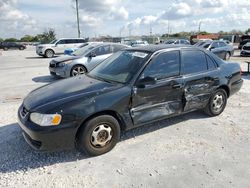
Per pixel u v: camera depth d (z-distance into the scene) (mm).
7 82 8938
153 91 3707
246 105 5652
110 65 4246
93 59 9086
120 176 2934
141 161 3256
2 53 29062
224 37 49812
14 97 6613
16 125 4457
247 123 4539
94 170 3061
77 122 3098
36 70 12250
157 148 3596
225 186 2727
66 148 3158
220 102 4852
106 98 3295
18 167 3127
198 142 3777
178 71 4062
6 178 2902
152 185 2760
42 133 2959
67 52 16734
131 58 4023
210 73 4488
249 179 2852
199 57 4449
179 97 4078
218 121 4629
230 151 3496
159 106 3838
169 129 4258
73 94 3301
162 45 4320
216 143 3748
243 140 3844
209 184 2762
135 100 3551
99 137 3346
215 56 4809
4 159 3311
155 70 3789
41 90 3785
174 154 3424
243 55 19844
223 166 3119
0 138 3930
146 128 4293
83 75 4367
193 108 4379
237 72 5090
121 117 3471
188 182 2803
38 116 3029
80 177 2920
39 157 3359
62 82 4047
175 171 3020
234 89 5051
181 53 4172
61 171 3043
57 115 3006
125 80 3621
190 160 3266
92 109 3170
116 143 3588
